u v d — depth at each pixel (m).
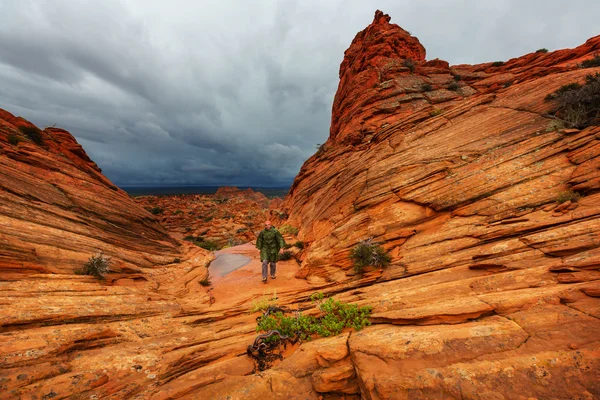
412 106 25.34
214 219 70.12
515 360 3.59
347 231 11.59
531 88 12.91
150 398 4.31
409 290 6.64
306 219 21.06
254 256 17.38
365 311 6.22
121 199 17.88
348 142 26.30
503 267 6.30
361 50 36.00
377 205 11.85
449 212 9.92
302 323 6.38
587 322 3.84
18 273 7.77
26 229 9.68
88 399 4.17
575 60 22.80
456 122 13.89
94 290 8.25
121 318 7.29
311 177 28.44
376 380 3.95
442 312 4.95
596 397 2.91
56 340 5.41
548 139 9.72
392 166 12.90
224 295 10.69
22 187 11.88
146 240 16.64
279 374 4.75
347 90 34.84
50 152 16.16
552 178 8.62
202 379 4.80
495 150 10.62
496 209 8.76
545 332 3.89
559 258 5.84
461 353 3.96
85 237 11.98
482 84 26.88
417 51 35.69
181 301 9.75
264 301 8.56
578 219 6.67
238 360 5.48
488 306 4.80
